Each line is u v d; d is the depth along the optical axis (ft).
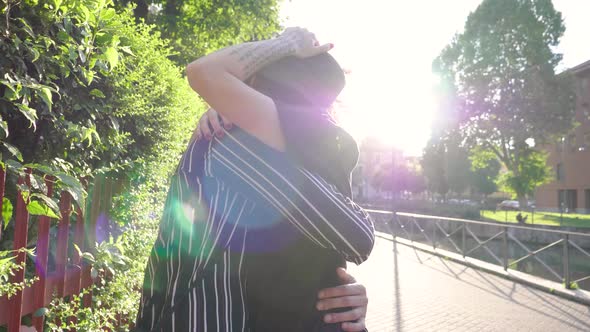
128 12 11.39
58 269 7.41
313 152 3.23
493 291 29.91
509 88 162.40
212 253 3.29
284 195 3.16
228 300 3.24
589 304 26.40
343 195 3.36
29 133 7.26
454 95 170.81
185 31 40.83
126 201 10.73
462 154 184.75
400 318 22.97
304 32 3.72
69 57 6.72
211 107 3.43
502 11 163.94
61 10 6.77
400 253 50.01
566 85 159.22
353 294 3.54
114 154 9.81
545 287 30.25
